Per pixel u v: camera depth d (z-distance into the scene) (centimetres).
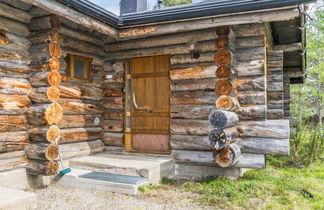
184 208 386
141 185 458
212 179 511
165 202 408
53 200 416
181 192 454
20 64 474
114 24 546
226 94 496
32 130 473
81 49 575
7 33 455
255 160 503
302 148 710
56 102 481
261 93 506
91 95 610
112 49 630
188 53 558
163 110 599
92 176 488
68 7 442
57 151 478
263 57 507
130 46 609
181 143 561
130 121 630
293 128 931
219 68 504
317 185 481
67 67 560
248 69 514
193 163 550
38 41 482
